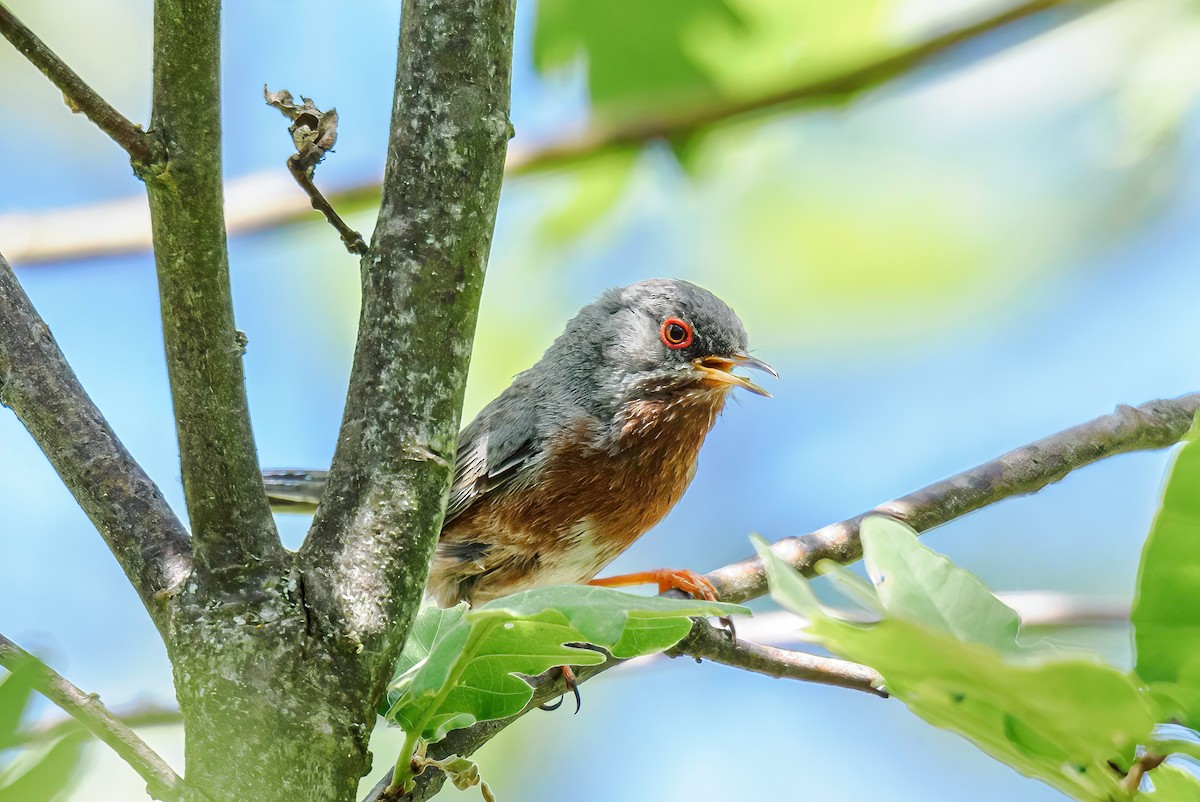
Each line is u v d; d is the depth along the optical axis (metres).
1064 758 4.75
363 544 6.20
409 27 6.48
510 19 6.52
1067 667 4.30
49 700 5.58
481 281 6.45
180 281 5.86
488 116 6.42
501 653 6.05
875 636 4.32
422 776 7.16
